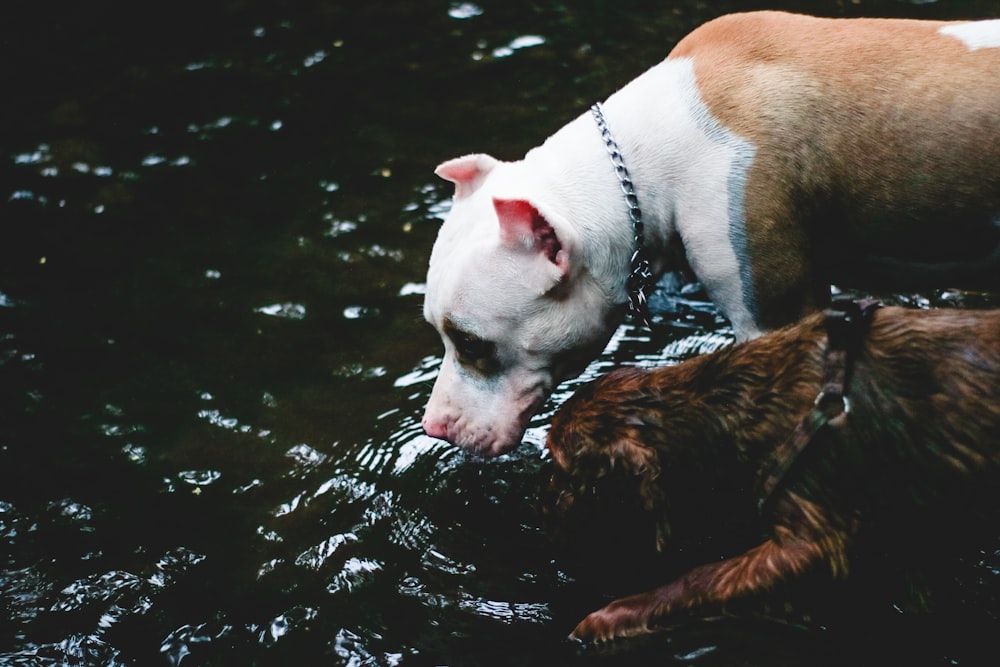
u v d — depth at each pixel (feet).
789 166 6.64
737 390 6.37
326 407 7.60
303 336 8.02
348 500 7.09
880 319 6.24
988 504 6.12
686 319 7.90
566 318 6.69
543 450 7.18
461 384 6.77
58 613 6.73
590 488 6.52
